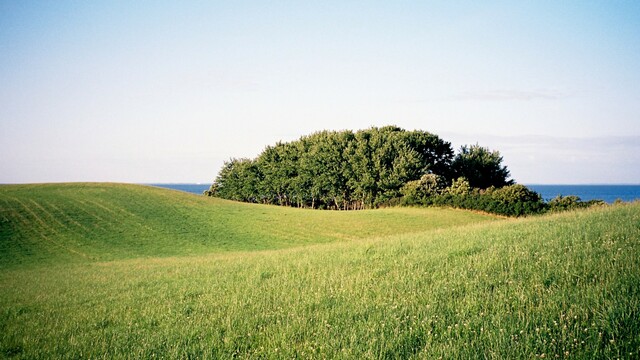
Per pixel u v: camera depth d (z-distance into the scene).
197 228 48.56
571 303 6.54
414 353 5.70
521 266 9.65
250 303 9.99
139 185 77.38
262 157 98.62
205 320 8.84
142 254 37.31
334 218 54.69
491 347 5.39
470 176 82.19
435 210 56.72
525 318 6.25
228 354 6.49
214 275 16.78
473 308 7.22
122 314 10.90
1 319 11.70
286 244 41.19
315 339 6.68
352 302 8.76
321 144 86.25
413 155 76.31
